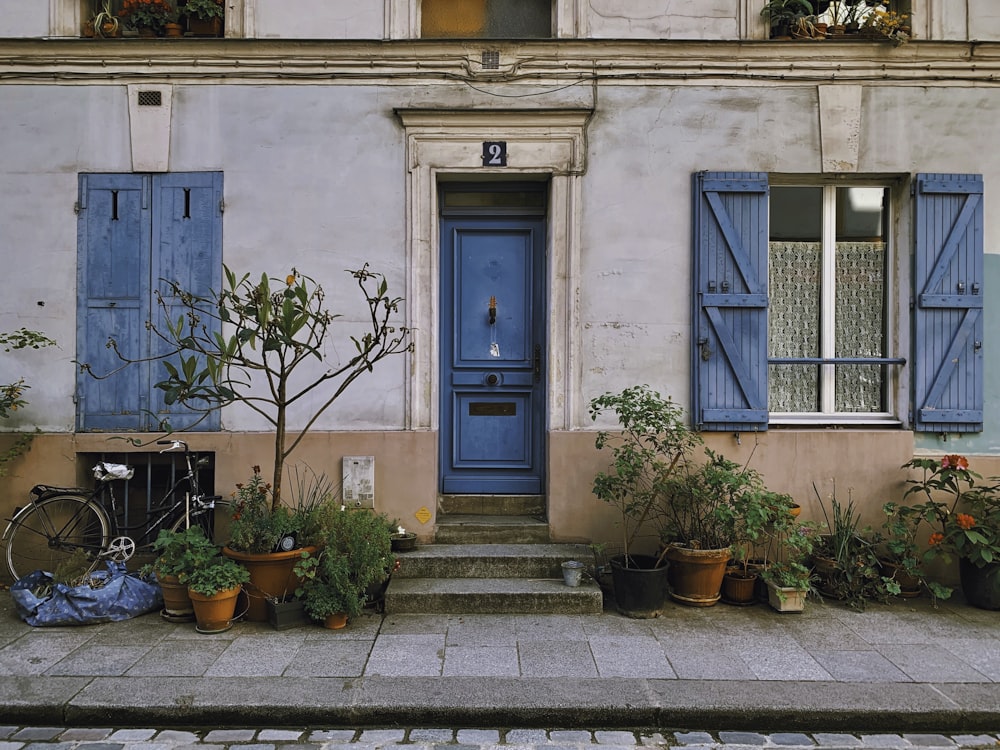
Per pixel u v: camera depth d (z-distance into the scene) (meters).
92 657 4.01
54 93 5.39
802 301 5.66
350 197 5.41
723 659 4.04
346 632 4.38
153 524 5.24
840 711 3.50
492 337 5.77
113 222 5.42
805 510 5.40
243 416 5.39
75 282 5.41
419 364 5.40
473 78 5.40
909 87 5.45
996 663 4.02
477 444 5.76
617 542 5.33
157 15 5.42
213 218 5.40
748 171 5.43
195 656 4.03
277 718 3.50
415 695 3.59
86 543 5.30
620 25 5.46
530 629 4.44
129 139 5.39
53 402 5.39
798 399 5.65
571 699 3.56
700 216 5.39
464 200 5.73
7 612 4.71
